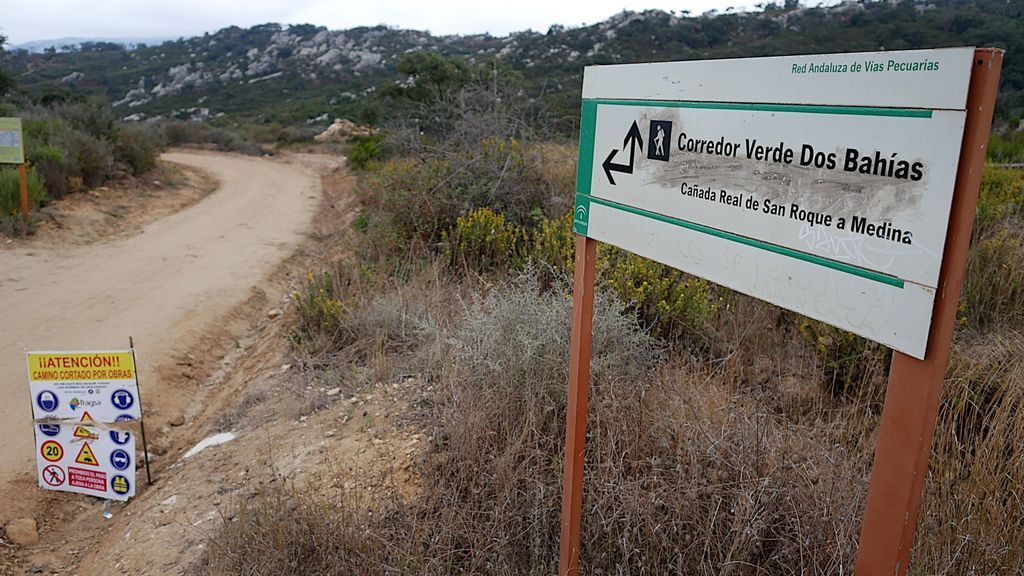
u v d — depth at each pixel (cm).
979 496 275
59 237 1272
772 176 188
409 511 334
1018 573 248
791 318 486
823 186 174
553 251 632
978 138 143
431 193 817
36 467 518
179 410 655
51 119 1927
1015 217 654
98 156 1816
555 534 305
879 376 402
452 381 406
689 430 311
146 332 801
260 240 1382
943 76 146
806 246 181
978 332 468
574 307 271
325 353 604
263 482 406
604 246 551
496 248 706
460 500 326
